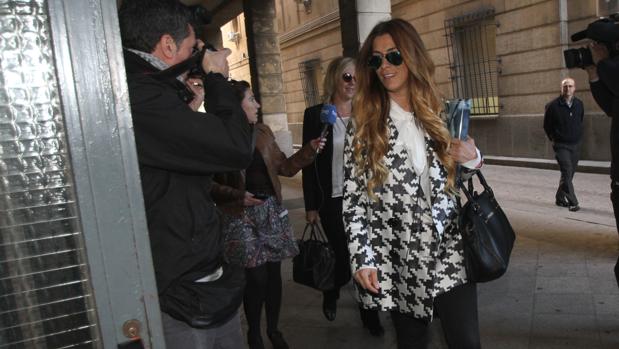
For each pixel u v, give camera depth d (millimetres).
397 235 2066
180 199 1466
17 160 986
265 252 2951
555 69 10695
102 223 1044
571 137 6566
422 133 2055
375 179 2047
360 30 7625
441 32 13430
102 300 1058
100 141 1030
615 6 9594
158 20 1521
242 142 1487
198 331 1554
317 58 19094
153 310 1101
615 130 2766
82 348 1061
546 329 3197
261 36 13812
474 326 2006
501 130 12141
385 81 2064
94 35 1011
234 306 1585
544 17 10742
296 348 3299
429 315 2002
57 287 1033
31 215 1003
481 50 12664
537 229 5637
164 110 1385
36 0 969
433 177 2025
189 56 1603
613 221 5773
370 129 2078
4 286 1001
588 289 3754
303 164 3102
